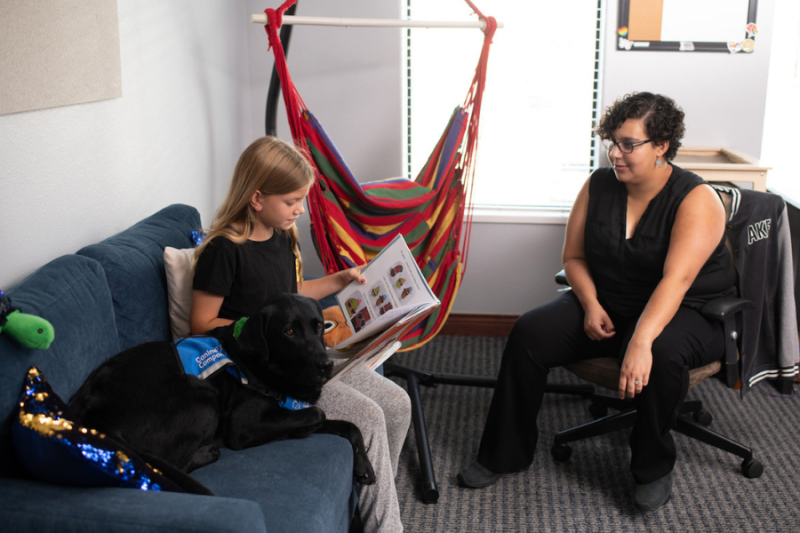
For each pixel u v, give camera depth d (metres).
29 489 0.94
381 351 1.65
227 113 2.73
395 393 1.67
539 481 2.01
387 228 2.37
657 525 1.80
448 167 2.41
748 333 1.97
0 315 1.01
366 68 2.92
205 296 1.52
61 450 0.91
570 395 2.57
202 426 1.26
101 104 1.71
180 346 1.33
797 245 2.66
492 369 2.79
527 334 1.95
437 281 2.45
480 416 2.41
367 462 1.45
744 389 2.02
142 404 1.18
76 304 1.24
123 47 1.83
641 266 1.92
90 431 0.95
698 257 1.79
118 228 1.83
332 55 2.91
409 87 3.04
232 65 2.77
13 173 1.36
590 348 2.00
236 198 1.56
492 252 3.10
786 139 3.06
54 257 1.52
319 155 2.16
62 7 1.49
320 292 1.83
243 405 1.35
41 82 1.42
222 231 1.55
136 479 0.98
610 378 1.91
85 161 1.64
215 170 2.62
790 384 2.49
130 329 1.46
